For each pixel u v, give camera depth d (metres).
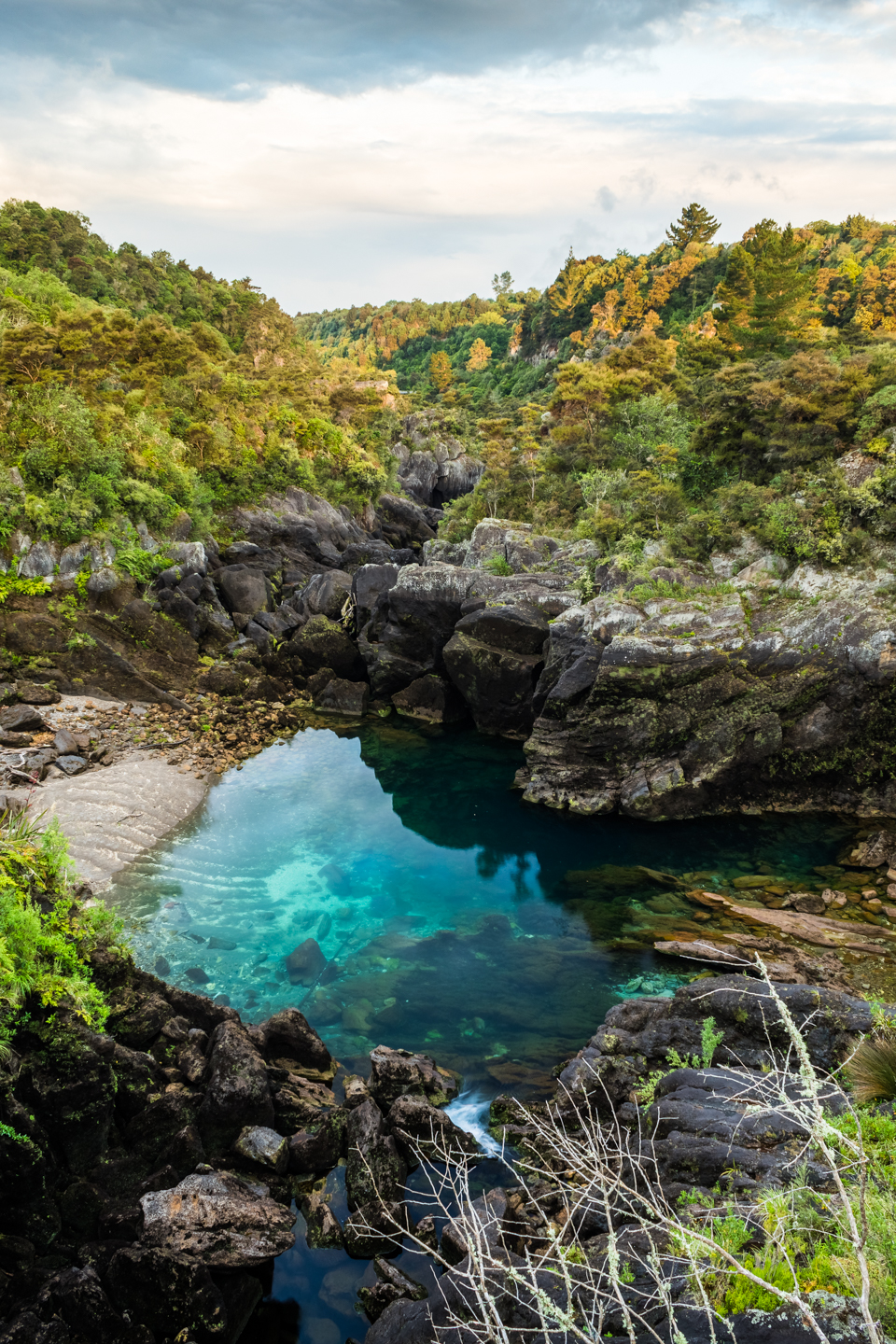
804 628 29.31
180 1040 14.80
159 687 41.59
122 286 118.12
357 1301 11.55
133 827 27.77
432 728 41.44
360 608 46.84
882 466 32.25
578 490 52.50
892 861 24.47
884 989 18.20
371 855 27.09
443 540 56.19
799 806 30.36
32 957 12.73
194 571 47.78
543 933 22.14
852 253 123.44
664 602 31.75
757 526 33.12
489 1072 16.44
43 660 39.00
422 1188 13.41
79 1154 12.20
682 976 19.78
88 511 42.84
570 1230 11.20
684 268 145.25
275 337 129.50
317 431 79.62
